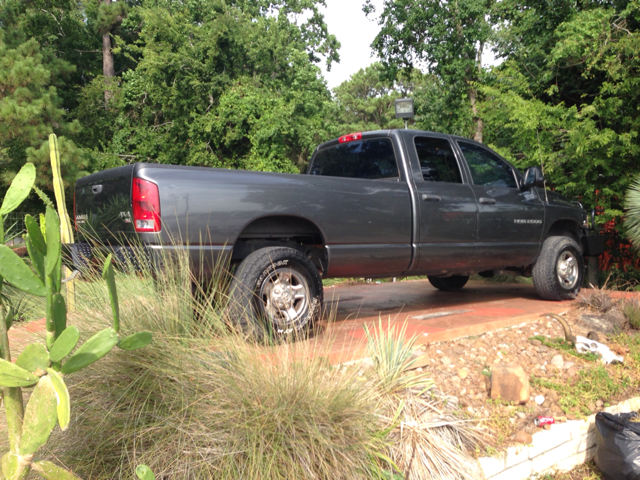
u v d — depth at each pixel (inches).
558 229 243.8
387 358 120.7
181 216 124.6
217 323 106.2
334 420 94.9
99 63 1008.9
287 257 139.6
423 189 179.5
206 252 128.0
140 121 823.7
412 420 106.9
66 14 884.0
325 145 216.4
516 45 467.2
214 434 87.7
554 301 224.1
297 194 146.5
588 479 122.6
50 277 53.3
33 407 53.1
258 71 872.9
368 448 94.6
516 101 333.4
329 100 877.2
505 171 218.7
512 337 167.3
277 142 732.7
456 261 189.9
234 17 828.6
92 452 86.2
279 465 86.0
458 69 519.5
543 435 119.0
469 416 119.3
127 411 89.3
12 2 656.4
